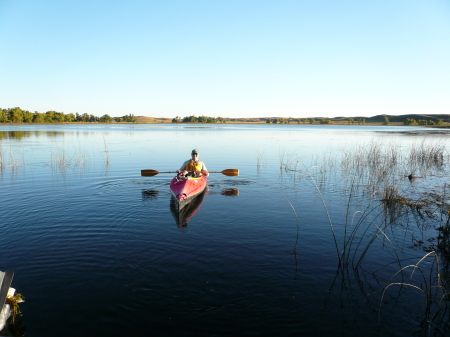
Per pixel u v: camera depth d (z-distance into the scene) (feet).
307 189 37.86
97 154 70.49
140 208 29.19
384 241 22.11
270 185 40.14
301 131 215.10
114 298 14.92
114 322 13.29
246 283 16.33
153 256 19.19
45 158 61.62
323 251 20.27
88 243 21.03
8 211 27.84
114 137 130.62
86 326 13.03
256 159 64.28
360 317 13.87
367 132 194.59
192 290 15.64
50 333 12.59
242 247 20.66
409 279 17.03
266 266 18.11
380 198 33.60
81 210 28.37
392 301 15.07
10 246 20.42
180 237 22.25
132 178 43.42
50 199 32.04
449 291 15.67
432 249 20.80
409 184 41.09
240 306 14.47
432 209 29.60
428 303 14.92
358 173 48.80
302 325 13.29
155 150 80.43
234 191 36.81
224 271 17.51
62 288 15.69
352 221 26.21
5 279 13.24
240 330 12.94
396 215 27.86
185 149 83.71
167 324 13.23
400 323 13.55
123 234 22.71
